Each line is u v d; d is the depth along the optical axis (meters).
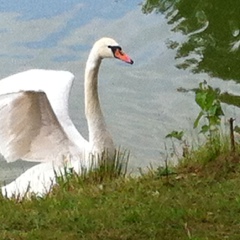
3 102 11.12
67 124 11.73
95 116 11.67
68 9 19.78
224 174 9.68
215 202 8.86
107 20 19.23
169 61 17.61
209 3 19.25
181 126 15.02
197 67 17.23
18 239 8.13
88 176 10.72
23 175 11.44
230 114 15.03
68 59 17.80
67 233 8.24
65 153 11.59
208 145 10.63
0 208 9.02
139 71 17.34
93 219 8.52
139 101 16.19
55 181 11.03
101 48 11.90
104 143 11.55
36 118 11.44
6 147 11.55
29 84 10.96
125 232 8.24
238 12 18.88
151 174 9.98
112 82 16.97
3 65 17.58
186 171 9.89
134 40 18.44
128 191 9.47
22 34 18.94
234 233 8.20
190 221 8.46
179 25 18.78
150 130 14.98
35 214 8.72
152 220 8.45
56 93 11.72
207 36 18.30
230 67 17.09
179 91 16.44
